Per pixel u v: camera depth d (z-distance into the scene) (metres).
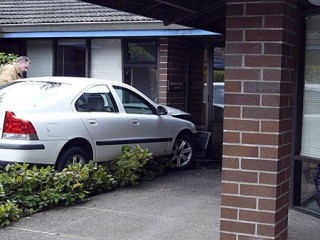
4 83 8.64
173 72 12.17
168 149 9.86
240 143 4.61
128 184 8.38
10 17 13.39
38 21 12.82
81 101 8.21
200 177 9.39
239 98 4.61
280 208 4.69
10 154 7.23
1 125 7.38
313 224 6.18
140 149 8.50
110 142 8.54
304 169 6.79
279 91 4.48
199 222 6.22
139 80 12.48
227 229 4.68
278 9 4.47
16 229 5.89
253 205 4.59
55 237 5.63
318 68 6.55
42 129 7.42
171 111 10.41
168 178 9.20
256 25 4.54
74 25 12.35
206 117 12.44
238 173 4.63
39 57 13.47
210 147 12.29
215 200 7.45
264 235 4.57
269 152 4.53
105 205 7.00
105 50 12.79
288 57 4.68
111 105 8.79
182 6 6.47
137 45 12.41
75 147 7.97
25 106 7.52
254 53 4.55
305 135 6.75
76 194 7.04
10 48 13.73
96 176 7.61
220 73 12.59
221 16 7.99
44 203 6.68
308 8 6.50
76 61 13.12
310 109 6.68
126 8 6.89
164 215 6.54
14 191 6.61
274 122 4.51
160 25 11.52
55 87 8.08
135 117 9.08
